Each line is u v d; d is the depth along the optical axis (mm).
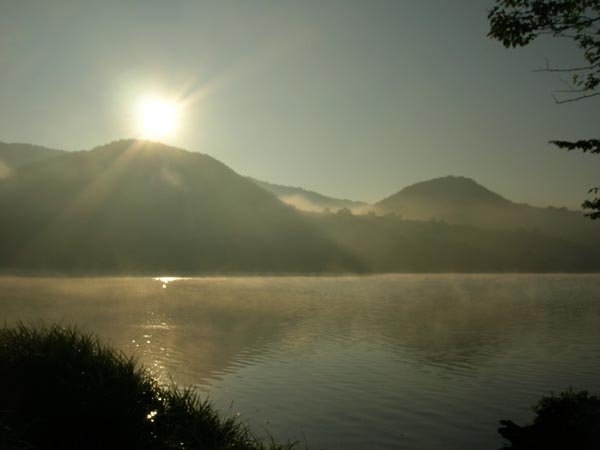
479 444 15500
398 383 22891
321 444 15008
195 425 10344
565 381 23641
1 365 10609
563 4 9961
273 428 16438
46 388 9961
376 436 16031
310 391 21062
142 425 9578
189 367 25250
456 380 23656
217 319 48781
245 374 24141
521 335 39188
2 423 8695
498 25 10398
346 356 29578
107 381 10688
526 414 18562
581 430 10617
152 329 39750
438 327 43906
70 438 8750
